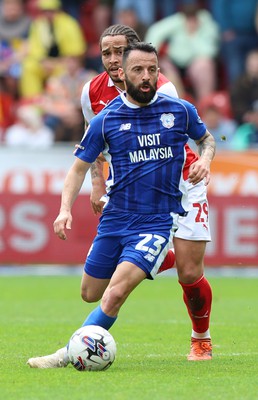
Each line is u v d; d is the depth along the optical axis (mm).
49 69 62625
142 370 21969
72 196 22047
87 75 61625
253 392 19000
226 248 49969
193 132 22406
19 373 21469
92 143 22094
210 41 64438
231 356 24953
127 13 62906
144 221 21859
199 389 19281
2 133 58844
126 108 21906
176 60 64000
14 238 50156
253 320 34031
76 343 21547
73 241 50062
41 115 58375
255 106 58750
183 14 64188
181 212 22172
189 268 23906
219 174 49938
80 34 63531
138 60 21453
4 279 49438
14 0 63125
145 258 21406
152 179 21828
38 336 29500
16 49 63062
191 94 63844
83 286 22812
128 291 21469
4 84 61875
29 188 50125
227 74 64562
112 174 22078
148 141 21828
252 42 64750
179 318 34719
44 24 62938
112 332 30734
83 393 18812
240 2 64688
